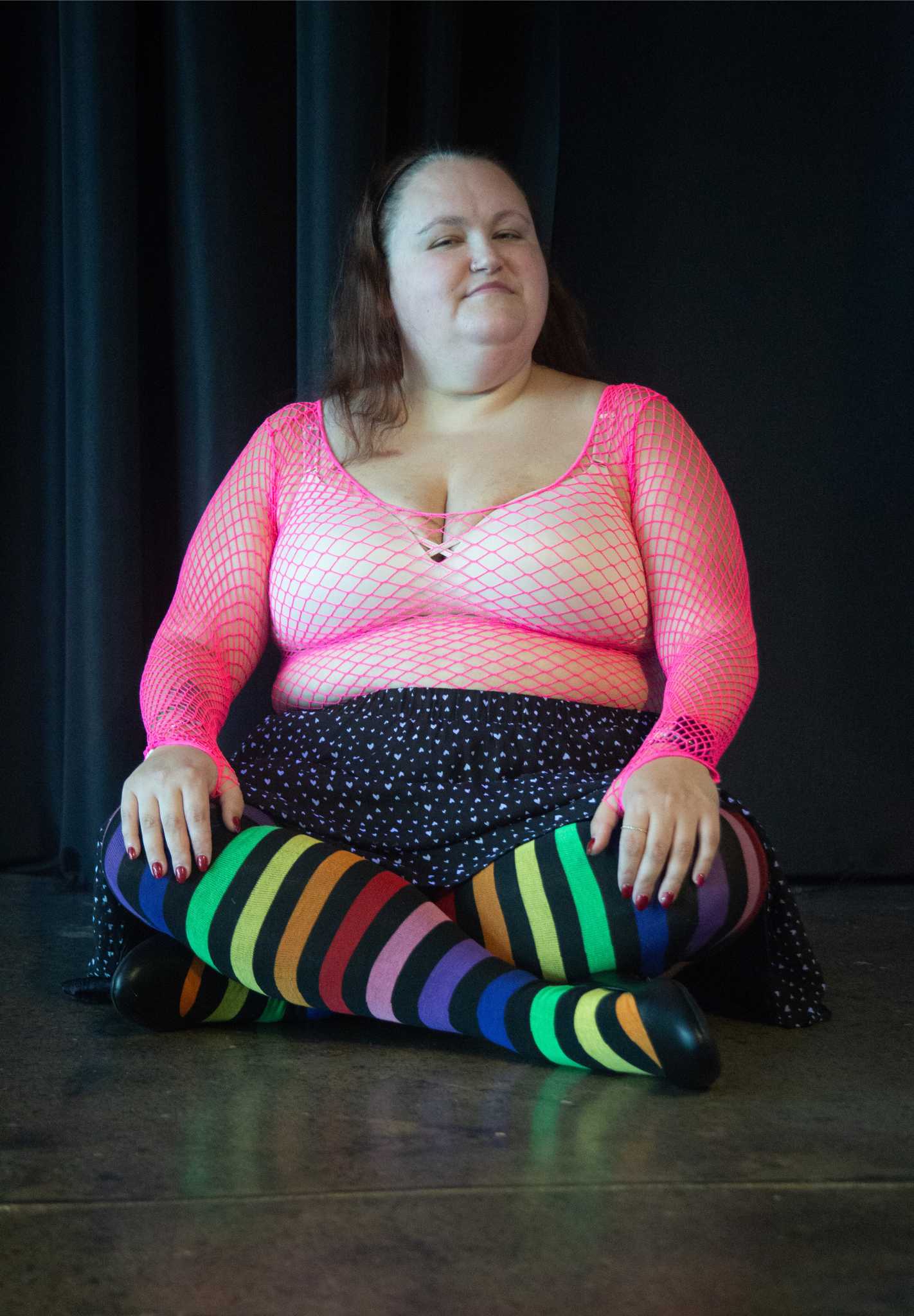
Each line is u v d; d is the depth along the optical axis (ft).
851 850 8.18
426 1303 2.77
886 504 8.14
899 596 8.15
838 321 8.11
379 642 5.41
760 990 5.07
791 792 8.16
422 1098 4.07
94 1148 3.64
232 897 4.53
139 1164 3.51
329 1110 3.95
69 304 7.73
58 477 8.27
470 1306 2.76
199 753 4.90
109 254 7.64
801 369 8.12
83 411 7.70
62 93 7.69
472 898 4.75
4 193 8.21
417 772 4.99
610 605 5.36
